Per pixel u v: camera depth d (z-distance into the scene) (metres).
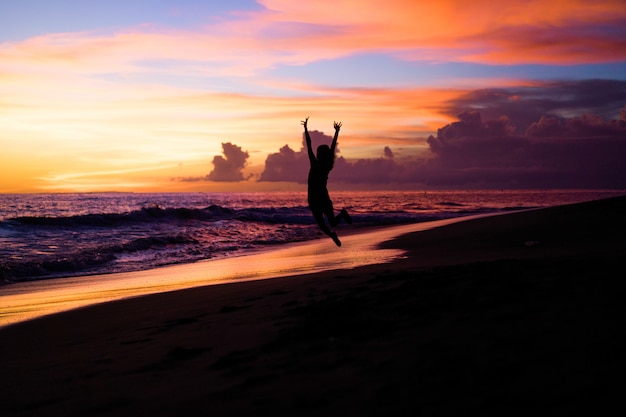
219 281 12.24
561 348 3.58
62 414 3.73
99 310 9.05
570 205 29.52
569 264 6.83
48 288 12.98
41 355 5.92
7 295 12.05
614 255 7.66
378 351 4.15
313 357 4.26
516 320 4.44
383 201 101.31
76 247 21.59
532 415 2.70
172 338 5.86
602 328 3.87
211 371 4.33
